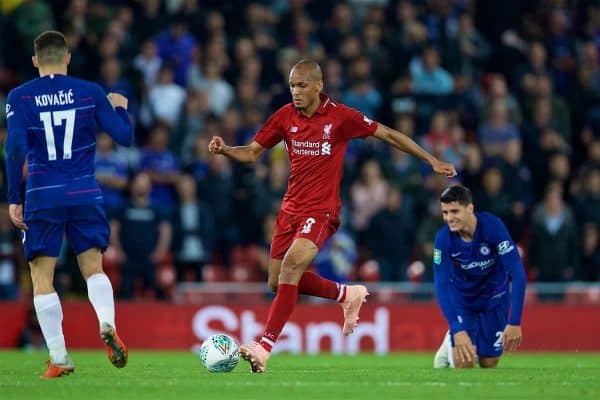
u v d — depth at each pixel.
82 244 31.34
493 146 71.50
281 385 28.73
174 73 72.44
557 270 64.88
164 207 63.72
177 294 60.47
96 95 31.39
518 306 36.75
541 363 45.28
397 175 68.06
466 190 37.25
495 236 37.62
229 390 27.53
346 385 28.83
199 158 67.19
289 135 34.25
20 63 70.75
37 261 31.20
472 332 39.88
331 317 59.34
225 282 63.62
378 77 76.12
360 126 34.03
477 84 81.06
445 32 78.88
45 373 31.95
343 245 63.00
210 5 78.38
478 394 27.00
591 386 29.30
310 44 76.31
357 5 81.56
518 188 67.94
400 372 34.66
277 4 79.25
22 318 59.38
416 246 66.62
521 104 78.56
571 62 82.62
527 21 84.62
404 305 59.72
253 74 72.06
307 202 33.84
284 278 32.97
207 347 33.53
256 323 59.66
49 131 30.89
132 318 59.31
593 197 69.06
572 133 79.56
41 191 30.89
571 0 86.81
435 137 70.12
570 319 60.34
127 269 61.16
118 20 72.75
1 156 60.88
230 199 66.25
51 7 75.25
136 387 28.12
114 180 63.16
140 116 69.94
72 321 59.22
